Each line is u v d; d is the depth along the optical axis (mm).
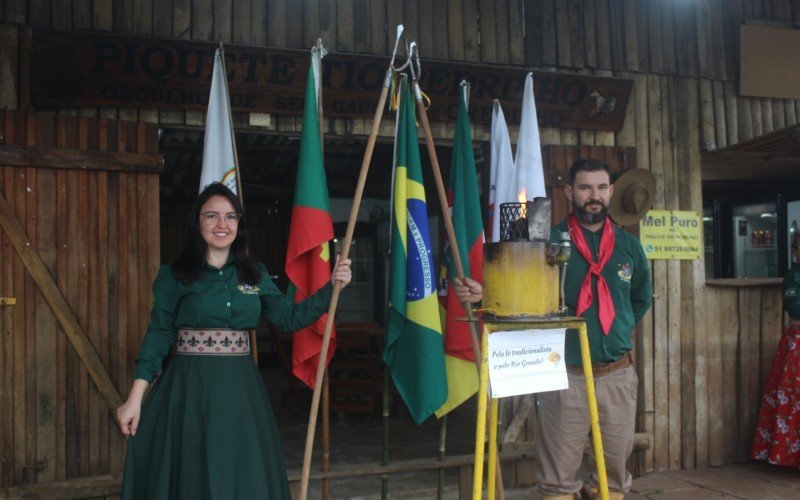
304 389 7043
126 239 3752
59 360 3621
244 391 2641
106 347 3699
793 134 4379
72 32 3498
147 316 3779
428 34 4402
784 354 4859
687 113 5016
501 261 2621
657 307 4887
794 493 4441
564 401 3178
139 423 2604
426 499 4230
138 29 3840
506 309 2609
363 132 4227
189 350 2643
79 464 3648
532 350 2648
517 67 4574
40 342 3590
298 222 3242
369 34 4281
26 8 3631
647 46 4934
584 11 4773
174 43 3668
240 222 2770
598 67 4789
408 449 5312
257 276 2760
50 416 3602
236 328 2672
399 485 4414
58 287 3623
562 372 2705
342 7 4238
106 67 3629
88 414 3668
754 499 4328
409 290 3387
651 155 4914
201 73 3787
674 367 4918
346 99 4137
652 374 4867
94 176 3701
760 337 5156
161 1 3895
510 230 2699
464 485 4078
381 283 9758
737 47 5121
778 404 4809
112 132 3730
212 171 3393
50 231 3613
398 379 3443
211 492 2459
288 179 9227
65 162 3611
